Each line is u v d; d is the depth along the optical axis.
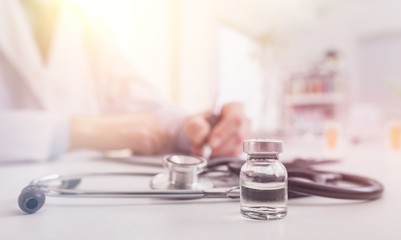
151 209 0.22
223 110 0.56
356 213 0.21
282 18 2.55
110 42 0.85
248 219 0.19
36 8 0.76
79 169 0.43
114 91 0.82
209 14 1.63
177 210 0.21
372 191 0.25
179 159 0.28
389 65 3.29
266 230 0.17
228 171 0.31
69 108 0.80
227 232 0.17
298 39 2.85
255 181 0.20
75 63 0.82
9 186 0.30
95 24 0.85
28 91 0.73
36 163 0.50
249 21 2.10
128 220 0.19
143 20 1.11
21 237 0.16
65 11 0.82
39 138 0.52
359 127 1.51
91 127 0.68
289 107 2.43
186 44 1.41
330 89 2.81
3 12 0.70
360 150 0.91
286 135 1.54
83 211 0.21
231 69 1.73
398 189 0.30
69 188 0.26
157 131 0.69
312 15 3.02
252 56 1.83
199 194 0.24
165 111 0.75
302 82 2.77
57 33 0.80
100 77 0.84
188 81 1.41
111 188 0.27
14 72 0.72
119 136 0.67
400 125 0.96
